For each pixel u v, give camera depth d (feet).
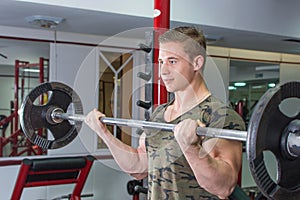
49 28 12.99
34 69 15.17
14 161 13.64
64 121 6.46
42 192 13.98
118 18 10.69
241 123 4.13
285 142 3.14
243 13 12.11
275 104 3.05
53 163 11.96
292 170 3.26
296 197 3.29
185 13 10.96
